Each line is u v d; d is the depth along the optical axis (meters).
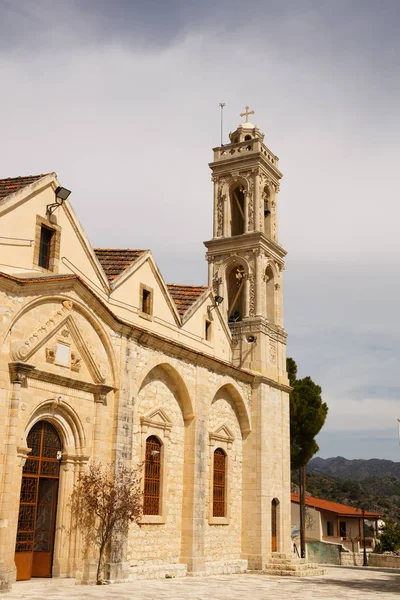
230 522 33.41
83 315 23.47
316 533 65.50
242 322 37.66
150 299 29.05
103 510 22.45
